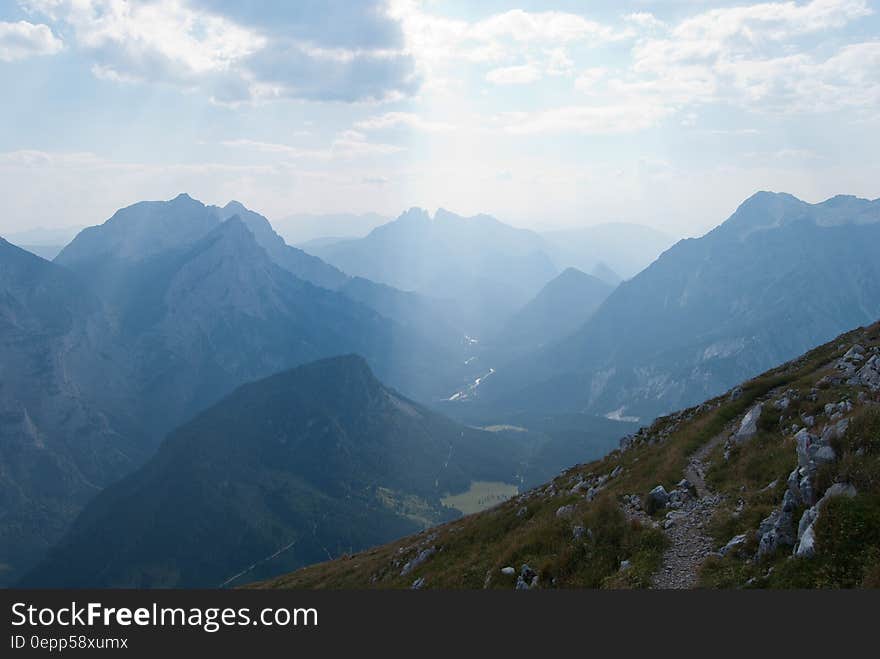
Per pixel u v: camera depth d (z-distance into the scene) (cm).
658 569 2769
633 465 4816
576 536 3400
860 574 2180
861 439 2683
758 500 3083
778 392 4778
